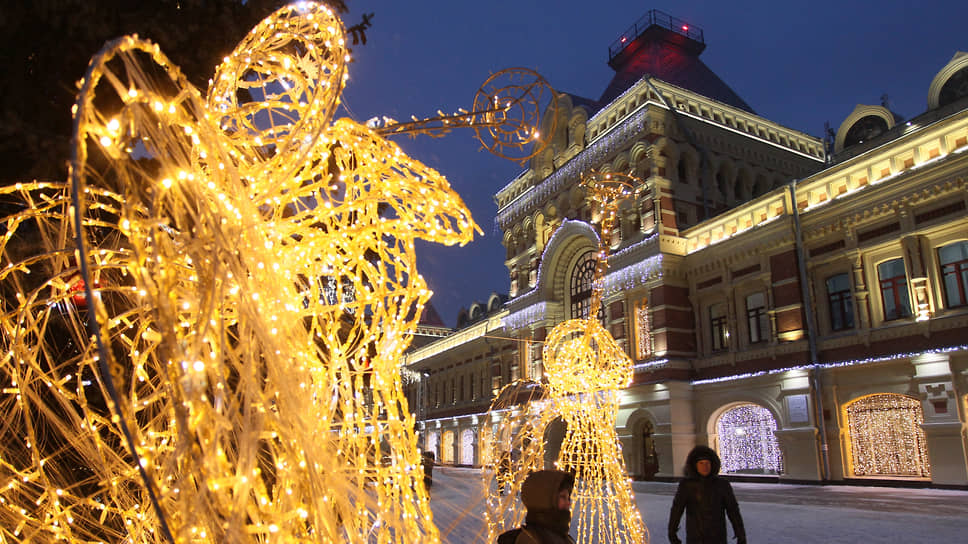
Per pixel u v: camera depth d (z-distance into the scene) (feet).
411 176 7.95
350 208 7.68
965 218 58.65
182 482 5.14
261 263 6.29
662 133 95.04
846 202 69.21
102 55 4.89
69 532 9.28
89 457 9.50
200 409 5.08
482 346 140.15
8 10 13.37
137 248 5.31
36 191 14.08
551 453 69.31
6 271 8.39
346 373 7.48
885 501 50.80
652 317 89.92
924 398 60.49
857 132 87.15
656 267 89.20
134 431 4.87
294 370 6.31
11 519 9.31
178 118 5.73
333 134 7.57
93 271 7.42
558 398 19.36
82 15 13.92
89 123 4.94
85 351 8.77
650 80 96.63
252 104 7.64
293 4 7.36
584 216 107.96
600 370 19.36
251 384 5.59
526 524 9.09
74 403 13.33
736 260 82.74
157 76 16.25
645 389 87.92
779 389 73.92
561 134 119.34
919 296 62.13
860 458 66.64
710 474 18.52
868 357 66.33
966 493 54.70
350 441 7.24
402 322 7.60
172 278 5.50
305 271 7.77
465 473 103.50
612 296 97.55
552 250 112.27
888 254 66.03
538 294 115.55
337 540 5.94
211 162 6.14
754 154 103.86
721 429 83.76
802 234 74.59
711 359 84.53
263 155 8.39
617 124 100.68
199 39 17.01
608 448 19.08
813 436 68.90
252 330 5.91
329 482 6.19
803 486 67.92
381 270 7.70
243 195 6.28
